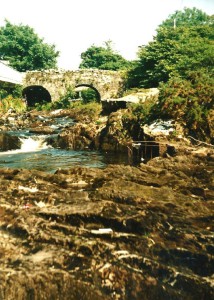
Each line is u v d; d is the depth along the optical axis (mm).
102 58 55719
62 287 3123
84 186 6195
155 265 3404
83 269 3332
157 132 11742
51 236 3883
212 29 26188
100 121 15766
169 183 6539
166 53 23266
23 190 5457
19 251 3611
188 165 8250
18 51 46938
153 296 3135
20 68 46125
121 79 31406
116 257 3543
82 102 31922
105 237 3957
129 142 12617
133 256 3547
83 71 32031
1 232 4012
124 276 3273
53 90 32719
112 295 3102
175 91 12797
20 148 14531
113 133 13656
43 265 3359
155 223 4262
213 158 9148
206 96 12438
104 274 3285
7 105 28531
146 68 25125
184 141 11289
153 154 11320
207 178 7027
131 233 4102
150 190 5859
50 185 5945
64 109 29578
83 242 3764
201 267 3445
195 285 3188
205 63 19016
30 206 4812
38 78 32812
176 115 12438
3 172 6805
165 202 5215
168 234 4047
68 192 5434
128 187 6000
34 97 39469
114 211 4539
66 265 3395
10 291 3062
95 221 4371
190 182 6652
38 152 13352
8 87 33188
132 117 13539
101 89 31719
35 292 3088
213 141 11648
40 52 46188
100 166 9859
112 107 17359
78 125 15055
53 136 15430
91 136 14461
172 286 3207
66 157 11852
